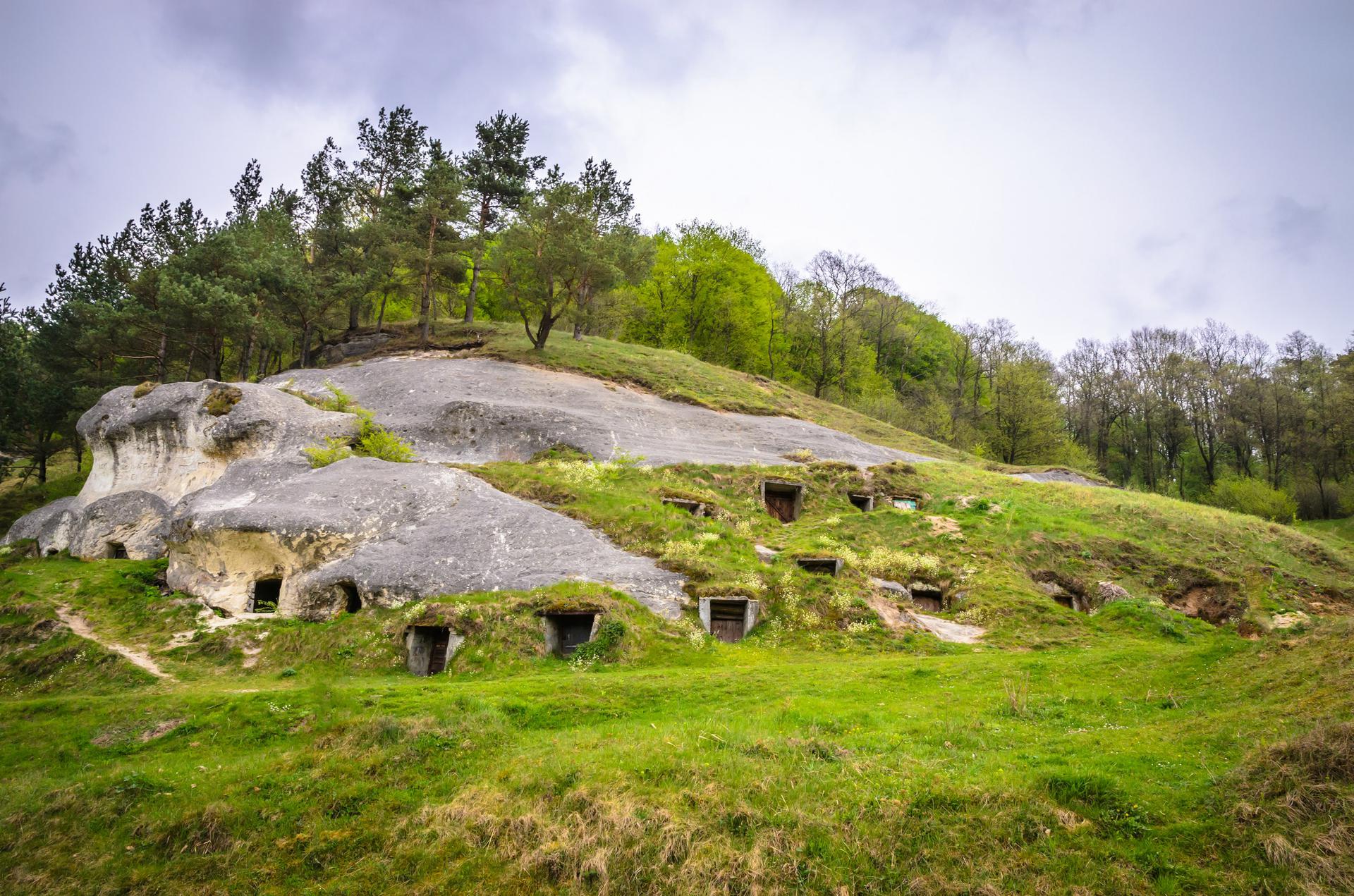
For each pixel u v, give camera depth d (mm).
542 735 17516
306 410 41562
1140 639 26719
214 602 28188
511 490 34781
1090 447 83375
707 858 12719
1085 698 17422
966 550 32688
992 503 38031
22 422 53906
